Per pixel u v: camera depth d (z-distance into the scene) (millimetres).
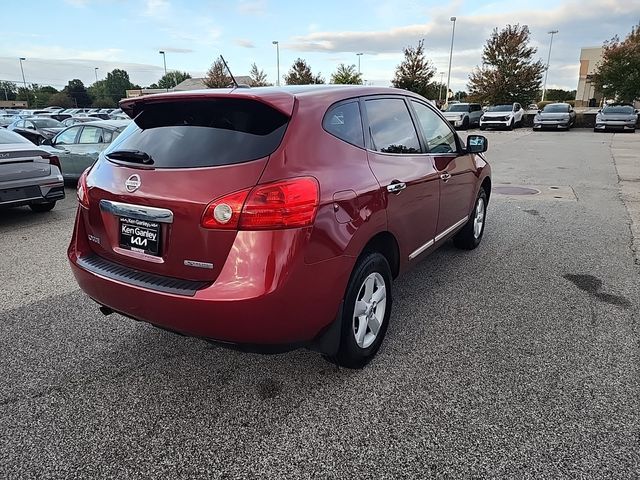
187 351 3164
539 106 47688
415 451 2242
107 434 2381
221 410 2561
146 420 2484
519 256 5055
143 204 2459
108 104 93188
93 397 2678
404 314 3686
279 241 2229
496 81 35781
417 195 3328
